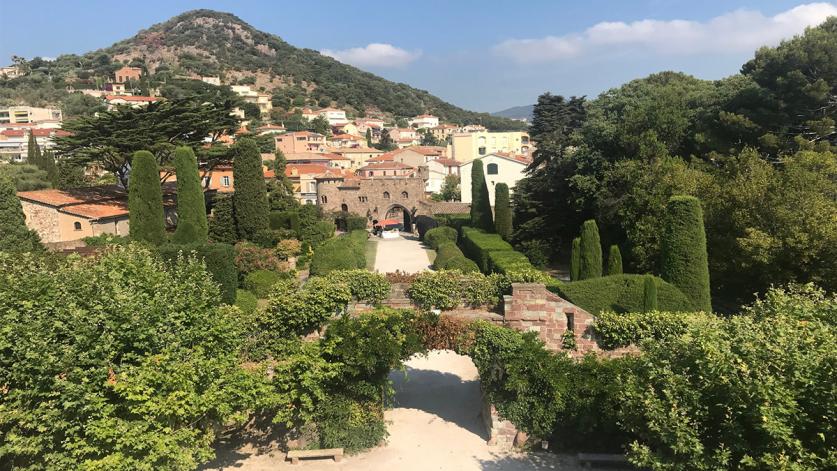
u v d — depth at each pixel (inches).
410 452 488.7
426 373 693.3
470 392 631.8
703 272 739.4
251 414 502.6
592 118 1600.6
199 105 1694.1
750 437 310.2
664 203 1071.6
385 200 2913.4
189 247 895.1
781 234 804.6
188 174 1241.4
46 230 1445.6
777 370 301.6
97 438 345.7
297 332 546.9
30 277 412.2
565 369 481.4
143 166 1176.8
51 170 2311.8
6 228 1102.4
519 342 494.9
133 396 340.8
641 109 1406.3
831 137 1285.7
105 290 390.3
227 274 914.1
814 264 803.4
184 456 361.1
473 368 710.5
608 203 1259.2
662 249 781.9
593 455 465.7
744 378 297.3
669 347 381.4
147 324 377.7
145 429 353.7
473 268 1237.7
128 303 372.8
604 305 741.9
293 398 453.1
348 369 473.1
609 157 1428.4
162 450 348.2
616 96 1754.4
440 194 3506.4
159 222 1198.9
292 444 493.7
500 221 1740.9
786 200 818.8
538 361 482.9
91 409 343.0
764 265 827.4
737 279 912.3
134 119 1539.1
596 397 466.3
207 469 452.4
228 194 1745.8
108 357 359.9
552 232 1572.3
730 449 304.5
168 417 368.2
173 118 1590.8
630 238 1117.7
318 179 2940.5
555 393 471.5
